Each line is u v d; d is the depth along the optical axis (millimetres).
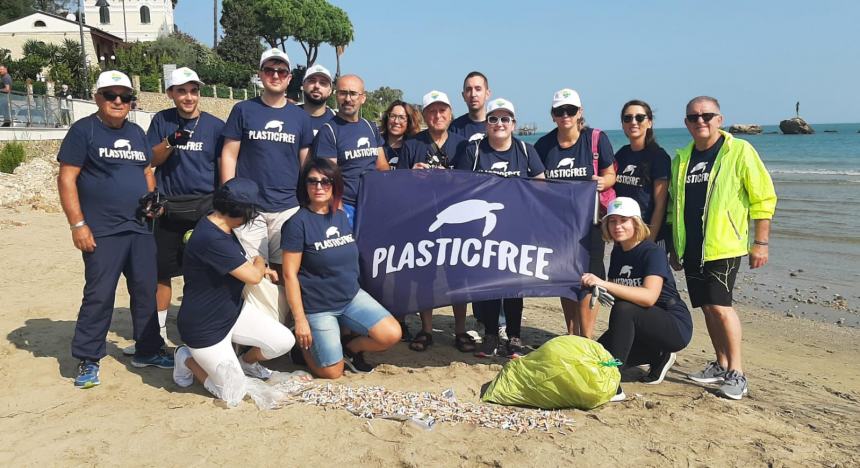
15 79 35531
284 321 5777
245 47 57281
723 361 6016
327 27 65938
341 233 5492
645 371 6414
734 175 5691
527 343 7422
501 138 6238
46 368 5723
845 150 62188
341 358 5543
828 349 8422
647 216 6371
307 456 4168
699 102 5746
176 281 9578
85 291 5367
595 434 4559
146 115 31828
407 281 5727
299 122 5980
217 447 4262
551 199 5961
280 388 5215
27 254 10438
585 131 6465
